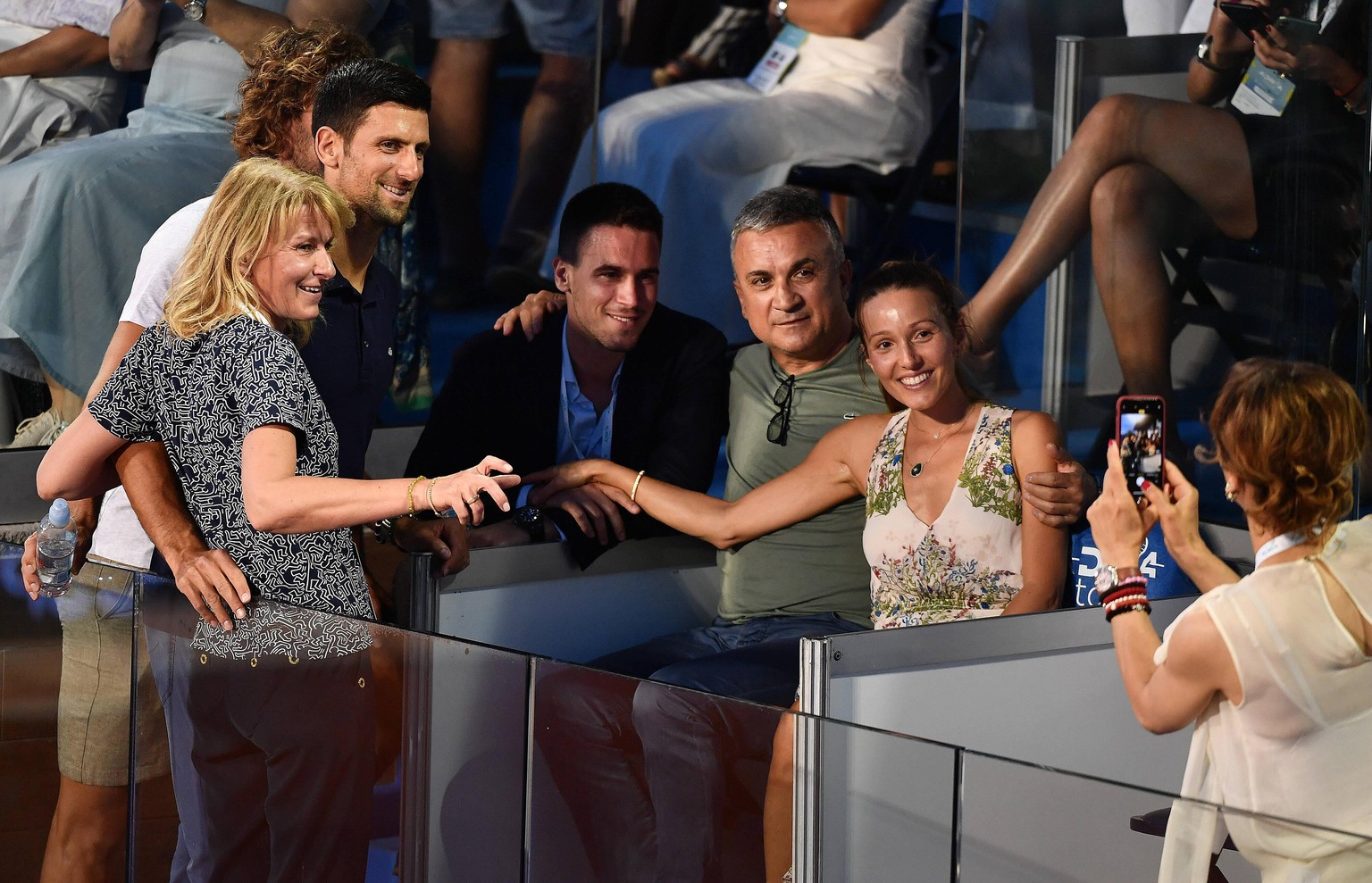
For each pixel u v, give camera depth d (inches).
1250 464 268.5
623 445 485.1
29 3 491.8
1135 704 285.4
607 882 284.0
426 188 611.8
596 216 467.8
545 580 445.7
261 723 315.6
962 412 400.2
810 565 441.7
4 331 505.0
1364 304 421.1
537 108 629.6
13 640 341.1
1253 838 227.0
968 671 341.1
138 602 325.1
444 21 599.5
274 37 422.3
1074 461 386.3
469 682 293.0
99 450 339.9
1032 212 471.2
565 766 285.4
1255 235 443.5
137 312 381.7
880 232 706.2
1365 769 262.5
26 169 500.1
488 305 636.1
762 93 692.7
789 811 261.6
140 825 331.9
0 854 353.1
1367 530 269.3
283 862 318.0
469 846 297.9
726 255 682.8
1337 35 423.2
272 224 326.6
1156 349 464.8
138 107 512.4
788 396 452.4
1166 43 446.3
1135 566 295.1
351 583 341.4
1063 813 238.2
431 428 499.2
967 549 387.2
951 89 710.5
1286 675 260.2
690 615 473.4
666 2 696.4
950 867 245.4
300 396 323.3
